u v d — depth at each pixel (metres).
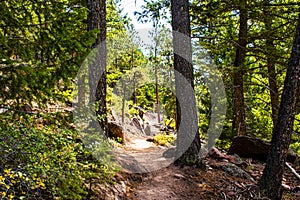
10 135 3.07
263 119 16.12
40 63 2.77
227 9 9.22
